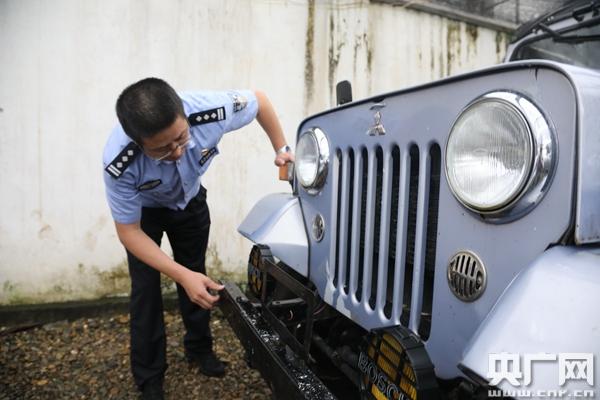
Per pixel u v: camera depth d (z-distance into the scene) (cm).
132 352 199
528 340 74
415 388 90
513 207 88
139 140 134
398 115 120
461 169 96
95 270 300
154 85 135
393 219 137
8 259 282
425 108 111
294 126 335
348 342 148
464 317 101
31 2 271
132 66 295
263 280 163
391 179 125
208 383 224
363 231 149
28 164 280
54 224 289
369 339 106
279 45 327
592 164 81
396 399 96
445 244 105
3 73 269
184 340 232
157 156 142
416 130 114
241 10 315
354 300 139
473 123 94
